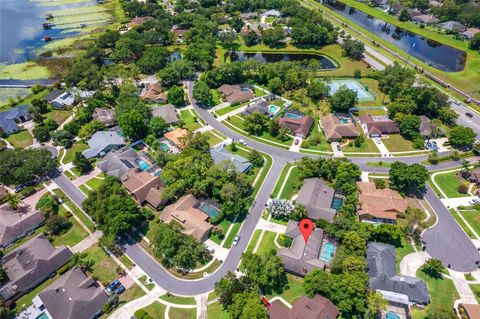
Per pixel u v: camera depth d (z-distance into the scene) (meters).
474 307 90.00
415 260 105.50
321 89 181.75
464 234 113.44
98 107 179.50
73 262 107.12
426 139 156.62
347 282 90.38
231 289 92.44
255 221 120.19
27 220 118.75
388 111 170.62
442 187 131.12
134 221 116.75
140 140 160.25
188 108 184.25
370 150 151.12
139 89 196.75
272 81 190.88
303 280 100.12
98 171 144.50
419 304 93.88
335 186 129.25
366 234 105.31
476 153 145.25
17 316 93.56
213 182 124.81
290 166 143.75
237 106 184.38
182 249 104.69
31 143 163.12
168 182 129.25
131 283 101.56
